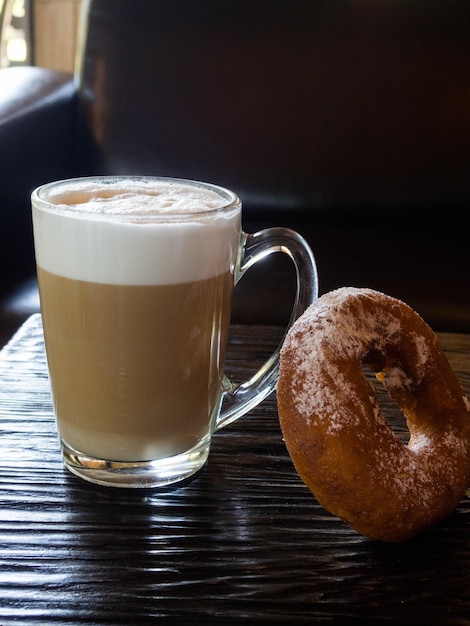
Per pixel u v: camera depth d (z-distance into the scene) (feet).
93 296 0.96
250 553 0.93
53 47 5.16
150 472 1.04
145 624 0.82
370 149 2.64
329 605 0.86
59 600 0.85
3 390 1.31
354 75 2.62
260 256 1.13
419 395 1.03
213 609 0.85
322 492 0.90
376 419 0.92
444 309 2.04
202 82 2.63
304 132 2.64
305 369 0.91
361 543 0.96
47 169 2.48
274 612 0.85
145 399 1.01
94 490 1.04
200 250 0.98
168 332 0.99
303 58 2.62
